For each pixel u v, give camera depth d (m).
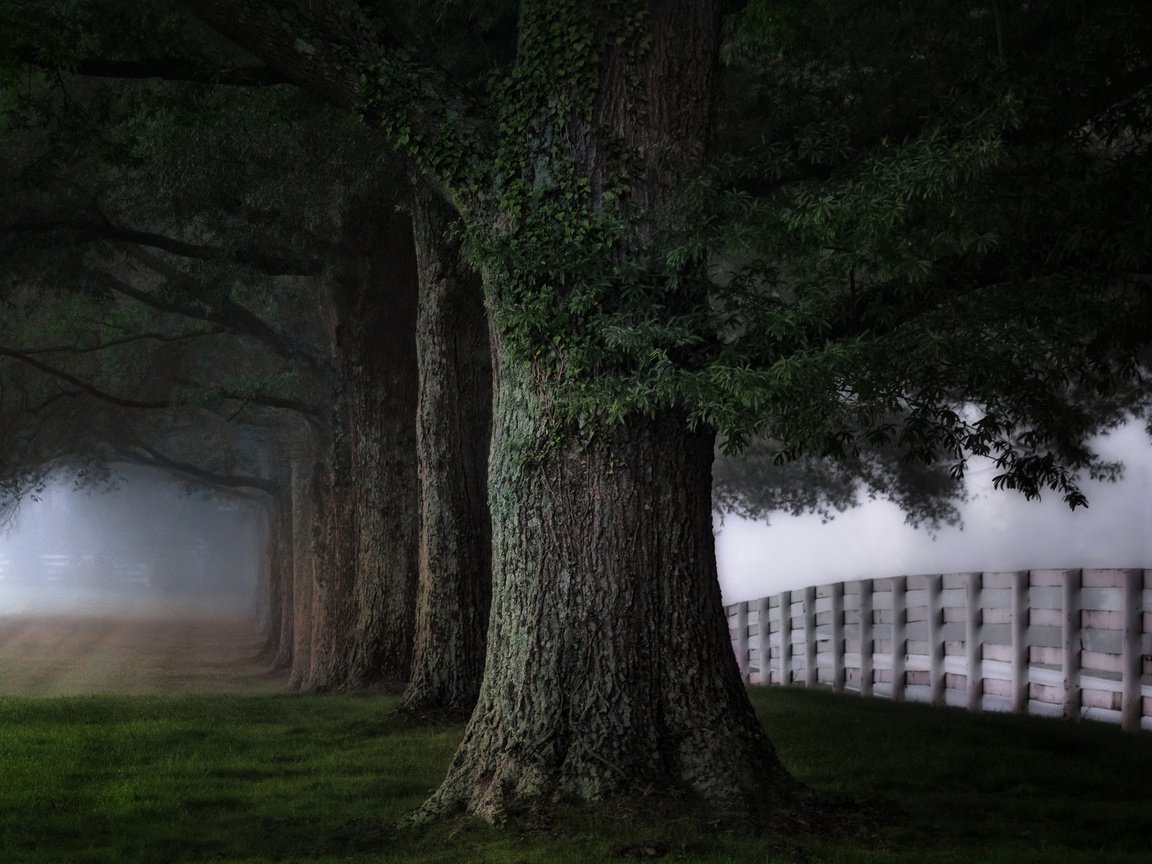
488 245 9.64
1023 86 9.74
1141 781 10.86
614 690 9.58
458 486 17.20
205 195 20.42
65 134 20.36
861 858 7.98
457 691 16.61
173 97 16.22
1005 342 9.48
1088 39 10.41
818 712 15.93
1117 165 9.52
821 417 9.09
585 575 9.75
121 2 14.24
